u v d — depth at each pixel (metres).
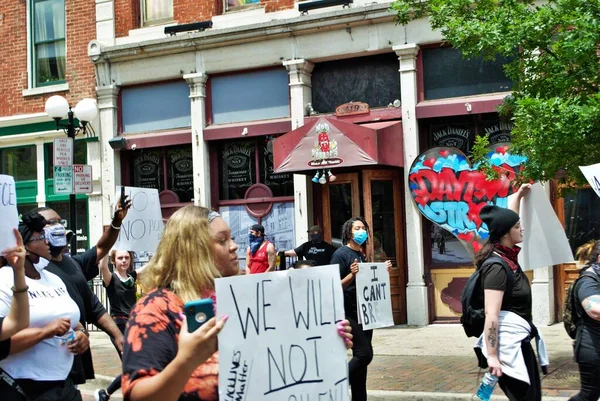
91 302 5.68
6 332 4.09
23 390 4.46
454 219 13.51
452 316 14.04
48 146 17.69
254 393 3.00
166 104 16.42
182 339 2.67
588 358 6.05
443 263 14.12
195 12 16.16
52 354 4.58
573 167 8.88
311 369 3.18
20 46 18.05
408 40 14.05
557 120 8.30
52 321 4.56
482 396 5.48
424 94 14.20
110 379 10.46
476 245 13.32
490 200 13.17
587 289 6.01
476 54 9.33
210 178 15.98
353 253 7.53
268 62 15.23
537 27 8.83
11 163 18.19
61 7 17.72
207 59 15.79
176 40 15.88
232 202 15.77
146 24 16.84
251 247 12.71
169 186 16.47
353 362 7.45
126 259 8.40
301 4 14.94
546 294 13.05
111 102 16.73
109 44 16.86
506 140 13.66
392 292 14.27
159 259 3.14
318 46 14.78
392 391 8.80
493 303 5.40
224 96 15.86
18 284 4.10
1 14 18.25
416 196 13.83
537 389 5.58
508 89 13.59
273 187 15.49
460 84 13.95
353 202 14.43
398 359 10.96
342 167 14.09
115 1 16.98
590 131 8.39
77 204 17.31
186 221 3.15
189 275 3.08
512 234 5.57
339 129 13.45
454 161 13.51
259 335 3.03
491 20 9.08
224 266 3.23
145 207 8.42
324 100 15.11
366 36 14.40
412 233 14.01
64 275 5.39
